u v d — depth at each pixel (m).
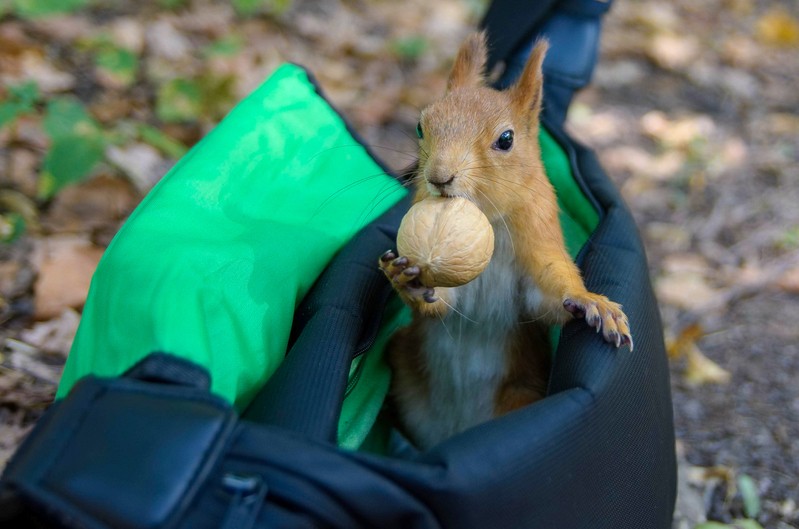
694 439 0.71
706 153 1.11
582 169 0.62
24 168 0.83
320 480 0.40
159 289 0.46
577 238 0.62
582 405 0.46
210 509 0.39
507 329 0.59
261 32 1.20
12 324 0.71
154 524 0.38
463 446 0.42
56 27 1.07
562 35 0.66
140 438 0.39
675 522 0.63
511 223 0.57
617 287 0.53
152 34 1.11
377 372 0.59
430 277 0.49
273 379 0.48
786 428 0.73
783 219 0.99
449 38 1.31
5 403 0.64
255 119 0.58
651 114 1.18
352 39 1.25
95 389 0.41
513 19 0.66
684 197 1.03
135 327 0.45
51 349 0.69
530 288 0.57
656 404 0.52
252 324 0.49
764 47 1.42
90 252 0.75
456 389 0.61
